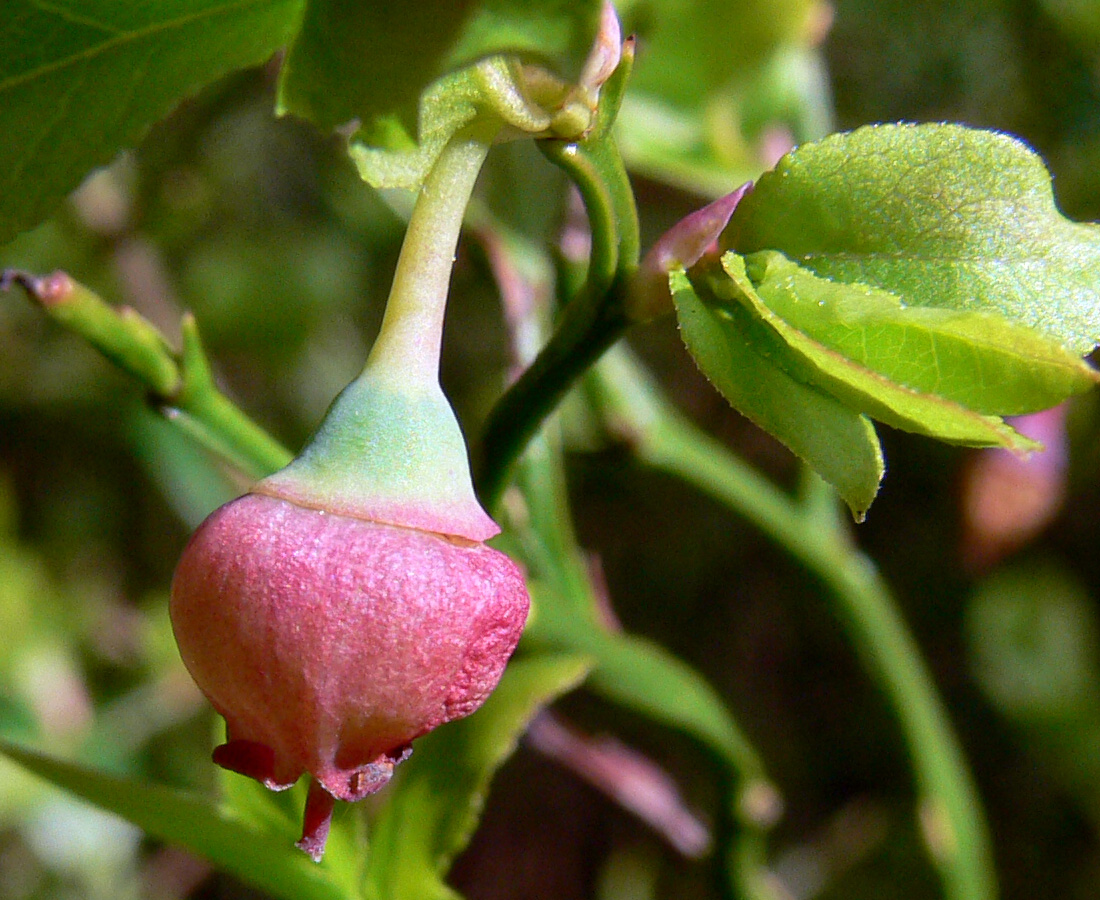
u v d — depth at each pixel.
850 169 0.05
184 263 0.17
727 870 0.08
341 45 0.05
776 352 0.05
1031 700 0.18
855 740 0.18
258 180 0.17
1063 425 0.10
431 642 0.05
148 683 0.15
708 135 0.09
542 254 0.09
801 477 0.08
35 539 0.17
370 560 0.05
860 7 0.17
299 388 0.17
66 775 0.06
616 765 0.09
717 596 0.19
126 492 0.17
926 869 0.15
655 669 0.07
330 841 0.06
